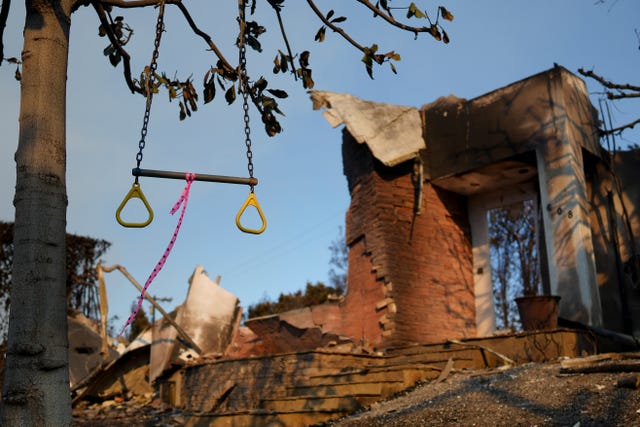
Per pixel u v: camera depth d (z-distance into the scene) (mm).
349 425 6730
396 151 12445
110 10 5066
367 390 8008
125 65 5195
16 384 3525
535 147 11586
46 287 3664
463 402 6750
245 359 10164
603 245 12227
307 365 9203
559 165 11242
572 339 8758
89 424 10508
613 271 12102
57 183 3852
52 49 4031
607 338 10070
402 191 12625
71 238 19547
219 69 5168
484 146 12273
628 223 12125
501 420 5941
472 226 13500
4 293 17656
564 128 11281
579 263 10703
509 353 8977
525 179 12781
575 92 11922
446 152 12797
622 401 5758
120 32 5250
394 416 6723
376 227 12227
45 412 3523
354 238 12820
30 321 3588
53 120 3928
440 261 12680
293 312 13289
